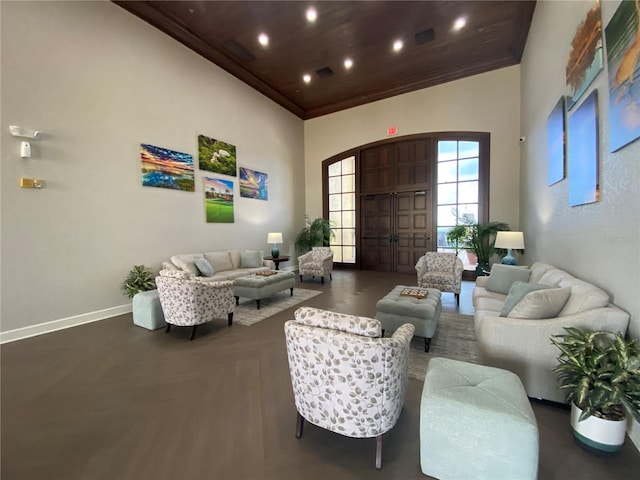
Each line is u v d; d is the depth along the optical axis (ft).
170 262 15.19
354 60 18.22
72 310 11.64
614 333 5.32
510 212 18.92
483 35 15.87
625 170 5.77
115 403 6.48
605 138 6.62
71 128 11.59
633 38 5.32
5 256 10.02
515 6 13.58
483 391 4.45
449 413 4.23
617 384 4.45
